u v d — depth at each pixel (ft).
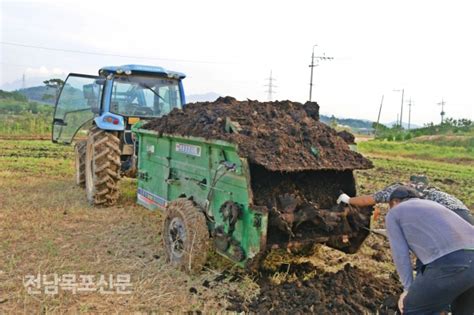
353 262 17.58
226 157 14.89
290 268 16.12
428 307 10.41
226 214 14.32
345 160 15.19
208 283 14.97
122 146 26.37
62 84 28.50
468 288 10.28
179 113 19.83
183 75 27.94
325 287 14.53
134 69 26.35
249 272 15.38
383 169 57.16
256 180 14.94
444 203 11.92
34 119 101.65
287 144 14.78
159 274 15.72
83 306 13.20
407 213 10.77
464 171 61.16
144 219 22.79
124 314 12.86
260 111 17.33
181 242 16.17
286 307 13.32
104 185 24.73
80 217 22.91
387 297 13.74
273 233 14.34
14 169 37.99
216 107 17.99
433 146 111.24
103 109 26.40
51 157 48.98
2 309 12.93
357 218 15.47
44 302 13.32
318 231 15.03
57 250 17.90
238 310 13.30
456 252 10.14
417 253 10.62
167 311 13.12
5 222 21.40
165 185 19.49
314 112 18.63
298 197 14.89
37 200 26.40
